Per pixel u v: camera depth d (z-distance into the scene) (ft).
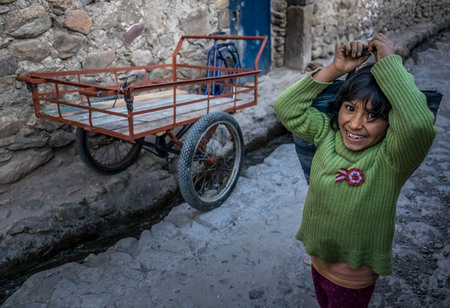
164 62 14.02
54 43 10.70
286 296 7.24
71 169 11.27
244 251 8.57
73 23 10.96
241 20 17.34
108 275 7.95
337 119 4.31
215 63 14.32
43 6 10.18
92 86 7.94
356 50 3.93
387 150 3.83
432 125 3.50
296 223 9.43
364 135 3.90
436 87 19.06
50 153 11.09
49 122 10.83
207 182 10.91
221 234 9.21
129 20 12.44
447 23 31.81
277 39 20.08
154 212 11.09
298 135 4.65
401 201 9.98
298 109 4.38
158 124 8.73
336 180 4.05
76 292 7.50
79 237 9.75
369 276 4.38
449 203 9.83
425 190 10.50
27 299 7.36
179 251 8.67
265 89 17.35
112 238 10.07
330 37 21.84
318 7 20.04
